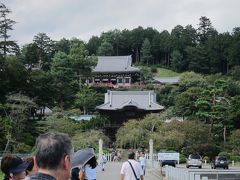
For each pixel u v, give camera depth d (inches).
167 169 1771.7
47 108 4436.5
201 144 3582.7
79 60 5600.4
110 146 4124.0
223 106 3966.5
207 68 7071.9
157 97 5674.2
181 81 5590.6
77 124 3814.0
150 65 7839.6
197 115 4045.3
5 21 4264.3
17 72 3410.4
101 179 1711.4
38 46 5733.3
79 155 336.2
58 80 4808.1
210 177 1636.3
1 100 3122.5
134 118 4803.2
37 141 191.3
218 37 7229.3
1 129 2682.1
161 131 3715.6
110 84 6161.4
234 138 3693.4
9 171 304.2
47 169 186.1
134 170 711.1
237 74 6427.2
